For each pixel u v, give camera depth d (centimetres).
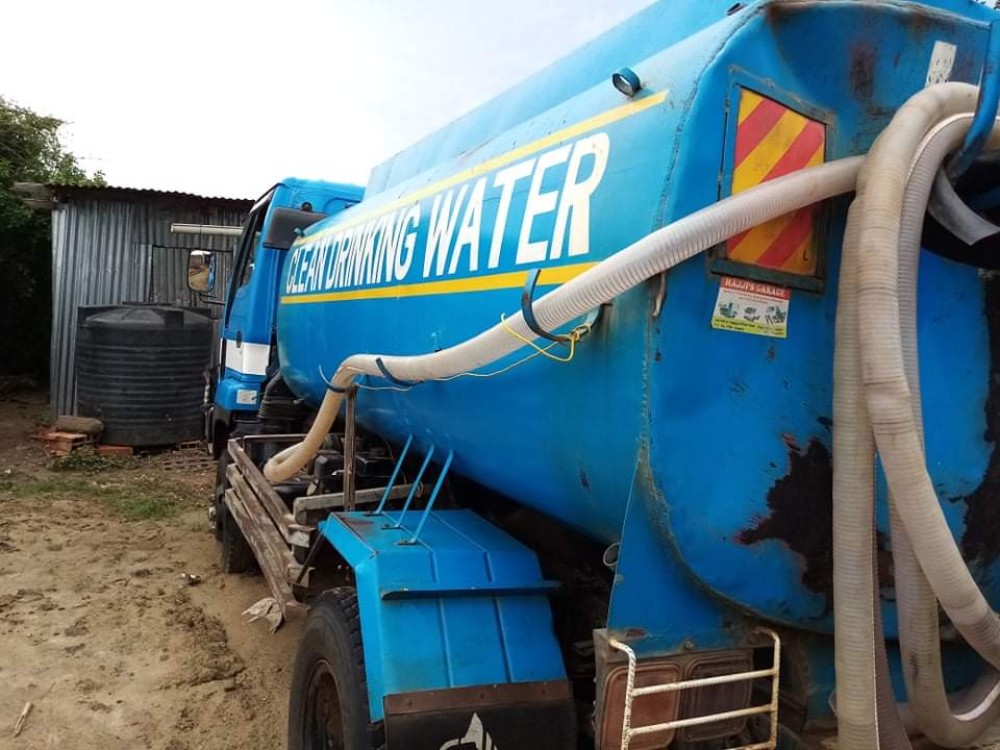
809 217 186
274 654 439
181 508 754
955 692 223
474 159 280
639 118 190
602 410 188
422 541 257
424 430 306
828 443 191
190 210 1193
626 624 180
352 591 264
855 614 172
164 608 495
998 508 212
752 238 179
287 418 582
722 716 188
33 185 1134
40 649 430
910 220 170
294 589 310
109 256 1159
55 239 1135
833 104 190
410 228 308
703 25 235
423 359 246
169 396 976
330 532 279
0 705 371
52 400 1141
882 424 162
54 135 1534
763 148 178
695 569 180
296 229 556
